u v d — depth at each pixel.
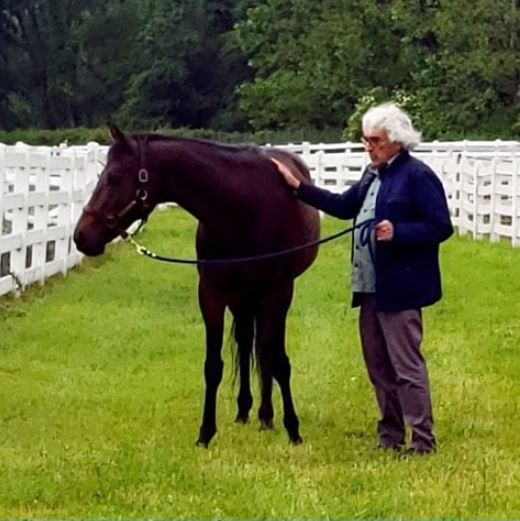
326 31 53.62
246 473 7.19
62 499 6.74
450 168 24.59
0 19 72.75
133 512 6.45
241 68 66.12
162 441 8.23
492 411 9.24
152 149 7.82
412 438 7.85
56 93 72.31
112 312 14.21
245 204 7.87
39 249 15.81
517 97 46.56
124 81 70.75
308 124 54.22
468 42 46.62
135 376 10.76
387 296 7.66
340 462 7.61
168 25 65.94
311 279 17.14
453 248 20.91
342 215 7.99
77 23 71.00
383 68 51.50
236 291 8.02
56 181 17.42
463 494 6.72
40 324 13.28
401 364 7.73
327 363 11.19
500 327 13.24
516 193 21.27
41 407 9.51
